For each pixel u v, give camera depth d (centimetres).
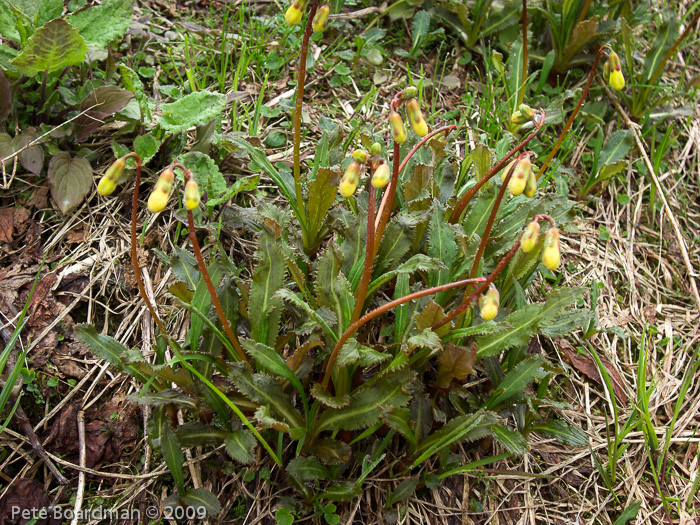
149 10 63
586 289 38
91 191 49
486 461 39
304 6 36
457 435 37
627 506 44
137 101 52
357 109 59
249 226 48
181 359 36
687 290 58
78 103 49
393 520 40
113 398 43
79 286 46
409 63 66
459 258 44
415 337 35
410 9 67
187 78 59
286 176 48
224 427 40
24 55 45
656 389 51
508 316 40
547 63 60
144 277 47
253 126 54
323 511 39
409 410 40
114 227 49
